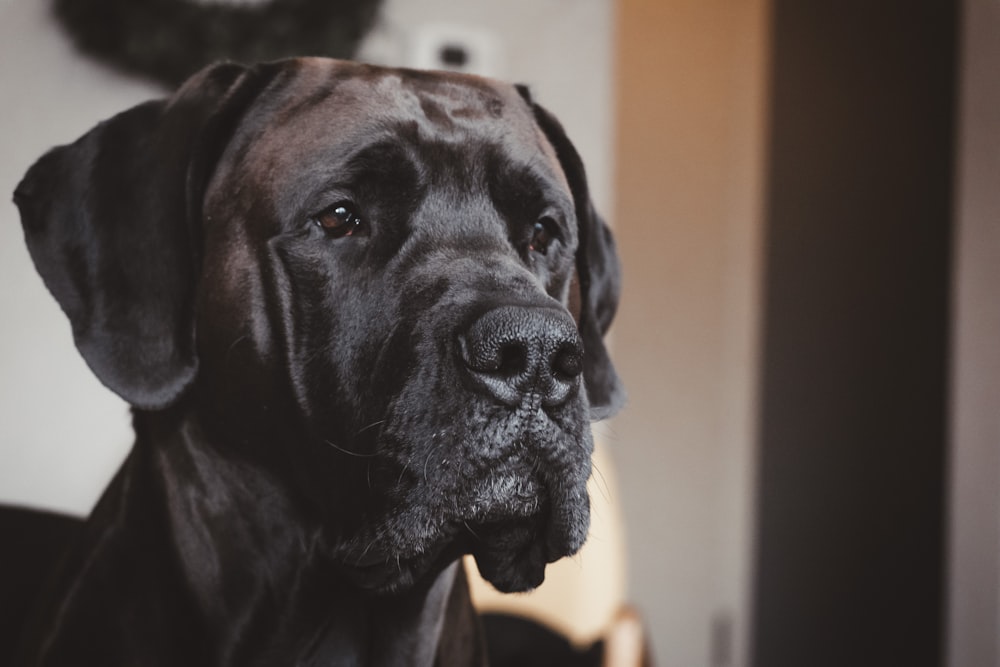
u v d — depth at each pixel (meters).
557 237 1.37
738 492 4.18
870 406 3.85
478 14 3.49
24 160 2.99
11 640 1.60
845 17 3.97
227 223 1.25
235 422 1.24
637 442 4.19
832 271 3.97
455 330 1.08
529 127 1.37
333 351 1.19
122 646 1.24
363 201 1.21
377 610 1.31
